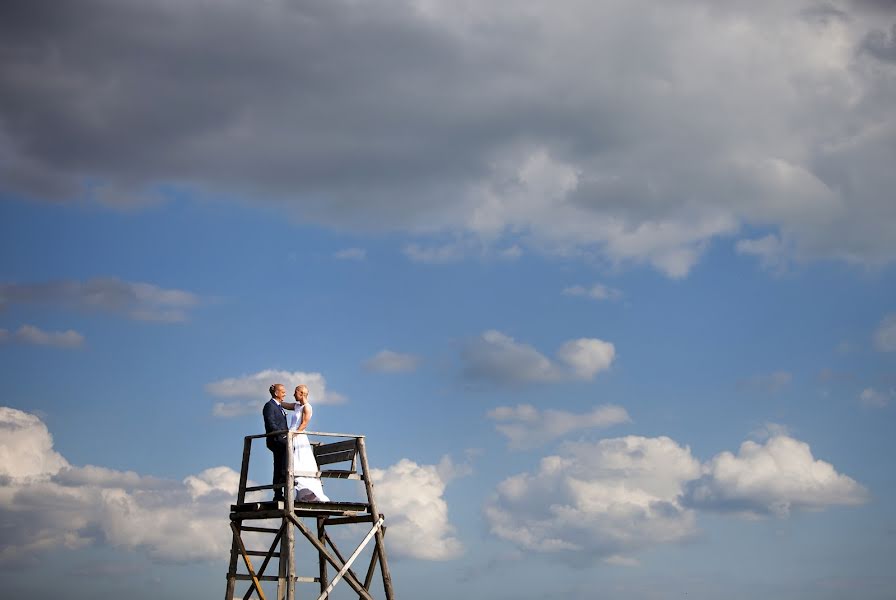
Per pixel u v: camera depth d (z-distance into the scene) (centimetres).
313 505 2617
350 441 2742
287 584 2530
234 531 2741
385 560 2669
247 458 2767
